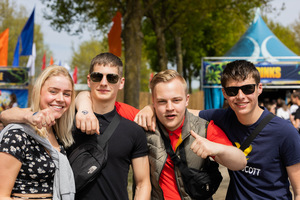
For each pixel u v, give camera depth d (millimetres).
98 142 2188
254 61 12680
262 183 2285
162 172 2375
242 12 15867
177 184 2320
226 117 2543
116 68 2312
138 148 2301
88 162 2109
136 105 11781
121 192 2186
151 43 27938
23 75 14875
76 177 2088
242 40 15148
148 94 13586
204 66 12766
